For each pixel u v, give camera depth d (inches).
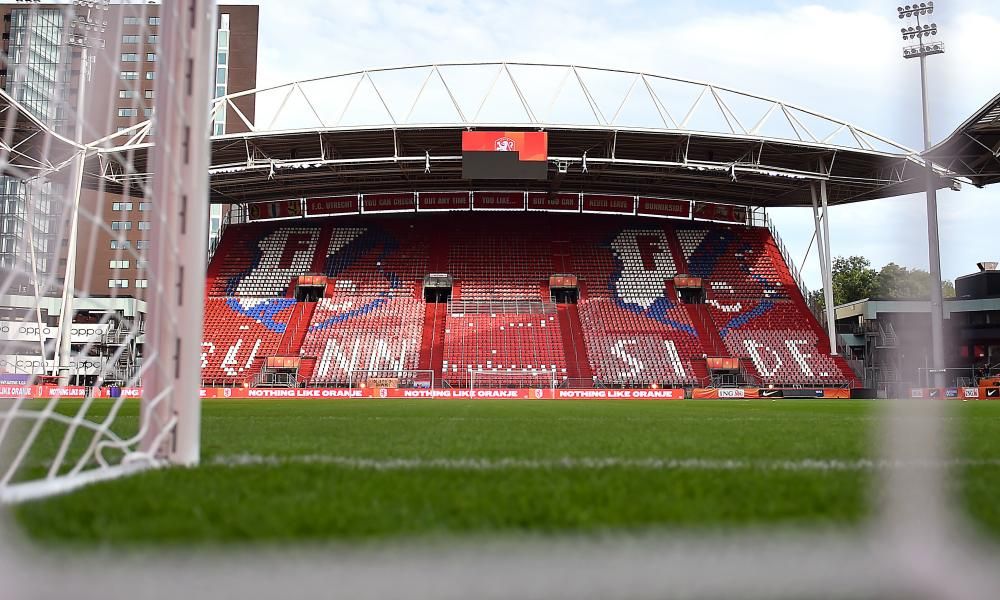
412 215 1845.5
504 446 208.4
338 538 74.4
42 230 556.7
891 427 135.9
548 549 69.3
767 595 55.8
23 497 99.6
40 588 57.0
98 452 144.5
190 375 150.0
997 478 121.6
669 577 59.8
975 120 1208.2
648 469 144.1
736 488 112.4
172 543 72.0
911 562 64.4
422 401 1088.8
